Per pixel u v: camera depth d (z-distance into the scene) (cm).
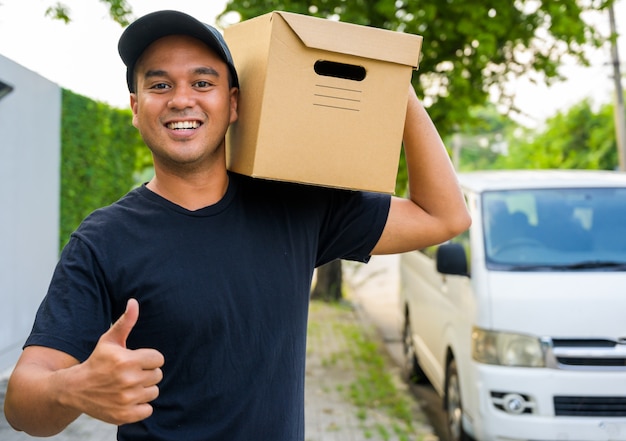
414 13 738
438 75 826
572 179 495
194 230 169
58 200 699
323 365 700
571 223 453
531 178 505
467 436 442
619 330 391
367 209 197
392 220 200
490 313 404
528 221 457
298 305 176
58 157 696
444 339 489
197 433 161
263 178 175
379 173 183
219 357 162
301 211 185
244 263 170
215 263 167
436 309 522
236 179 183
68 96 735
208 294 163
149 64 171
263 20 179
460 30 726
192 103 169
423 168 203
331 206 195
